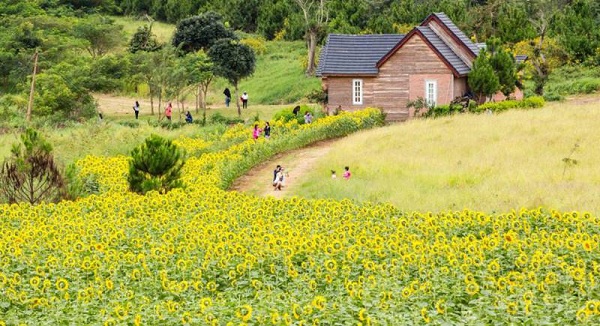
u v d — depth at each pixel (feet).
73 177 115.96
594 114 148.25
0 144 174.09
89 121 212.02
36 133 114.01
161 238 80.43
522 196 99.09
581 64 244.22
